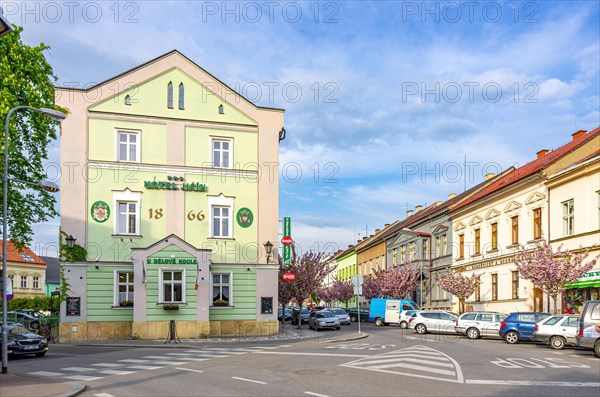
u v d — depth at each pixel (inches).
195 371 653.3
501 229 1596.9
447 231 1999.3
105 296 1211.2
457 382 533.3
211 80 1333.7
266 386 522.9
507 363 693.9
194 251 1200.2
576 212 1247.5
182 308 1179.9
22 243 1085.1
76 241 1210.6
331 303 3528.5
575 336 871.7
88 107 1248.8
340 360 743.1
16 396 479.5
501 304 1567.4
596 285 1131.3
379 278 2180.1
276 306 1307.8
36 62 1055.6
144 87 1288.1
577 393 472.7
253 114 1353.3
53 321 1264.8
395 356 778.8
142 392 508.4
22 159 1044.5
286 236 1473.9
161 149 1283.2
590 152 1398.9
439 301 2030.0
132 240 1242.6
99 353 930.1
